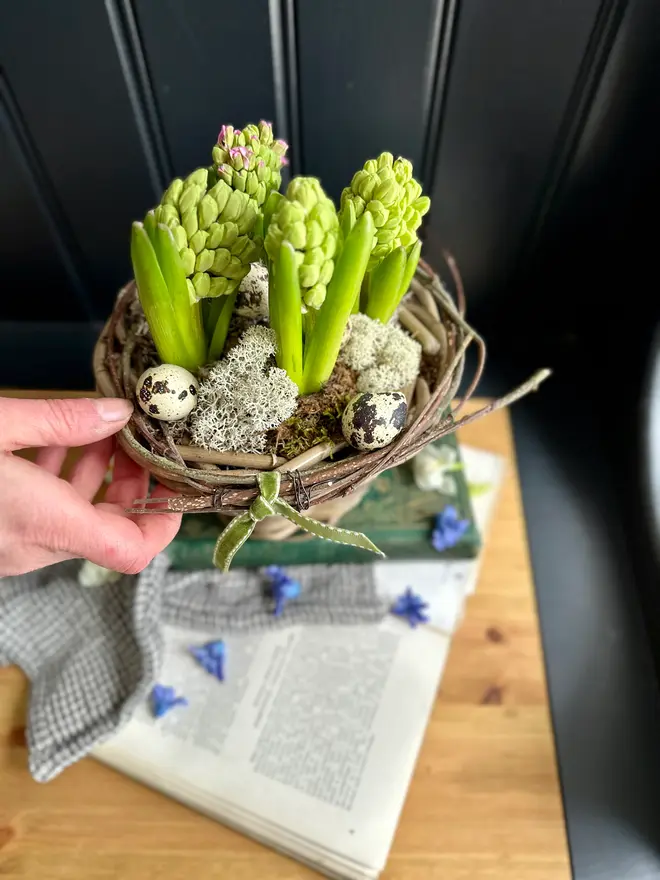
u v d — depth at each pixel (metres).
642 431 0.56
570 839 0.43
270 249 0.28
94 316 0.70
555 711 0.49
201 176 0.29
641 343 0.61
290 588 0.45
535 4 0.45
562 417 0.68
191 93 0.50
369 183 0.30
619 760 0.46
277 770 0.41
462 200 0.59
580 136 0.53
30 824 0.39
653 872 0.42
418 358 0.36
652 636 0.53
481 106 0.51
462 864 0.39
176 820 0.40
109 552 0.31
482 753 0.42
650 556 0.54
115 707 0.42
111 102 0.50
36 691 0.43
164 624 0.45
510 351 0.73
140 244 0.28
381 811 0.40
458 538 0.45
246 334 0.35
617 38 0.46
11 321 0.70
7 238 0.60
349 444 0.34
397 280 0.34
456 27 0.46
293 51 0.47
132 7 0.44
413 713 0.43
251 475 0.31
